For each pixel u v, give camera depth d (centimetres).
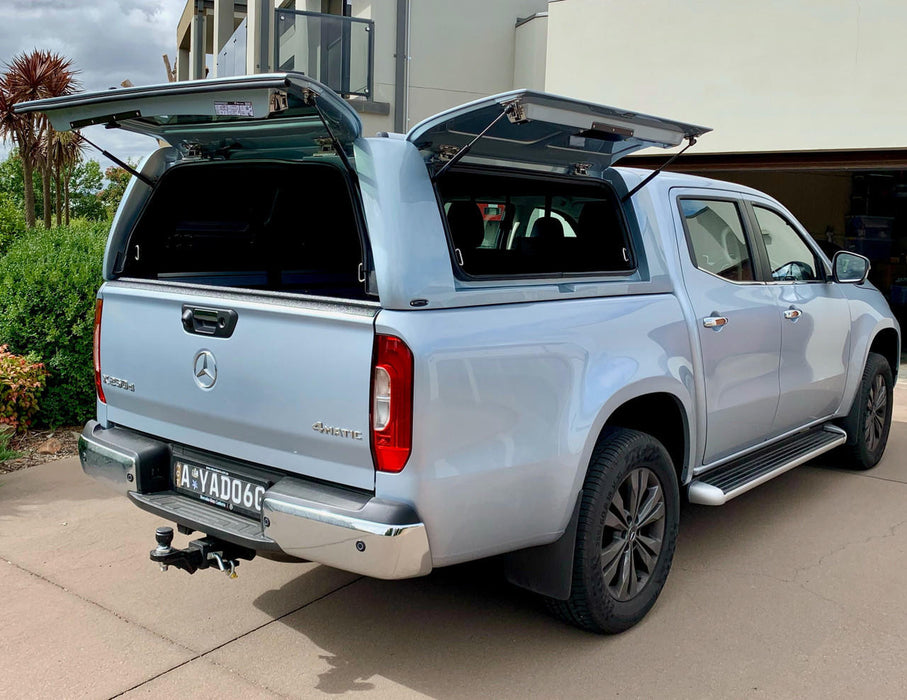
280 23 1229
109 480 351
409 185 285
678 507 374
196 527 313
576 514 321
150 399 344
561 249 387
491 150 334
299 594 386
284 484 294
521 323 302
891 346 599
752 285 436
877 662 330
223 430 316
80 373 627
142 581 396
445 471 276
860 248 1307
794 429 490
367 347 270
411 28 1287
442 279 282
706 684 314
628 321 346
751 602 381
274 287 447
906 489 543
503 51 1350
